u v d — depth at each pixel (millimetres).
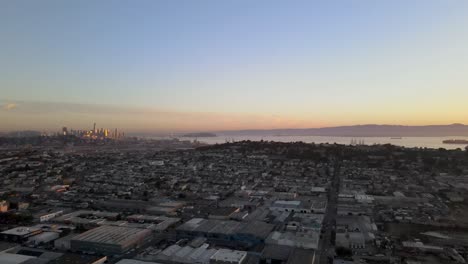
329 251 130875
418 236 146375
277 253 121875
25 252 126875
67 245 133375
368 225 158875
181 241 140250
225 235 143750
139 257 124125
